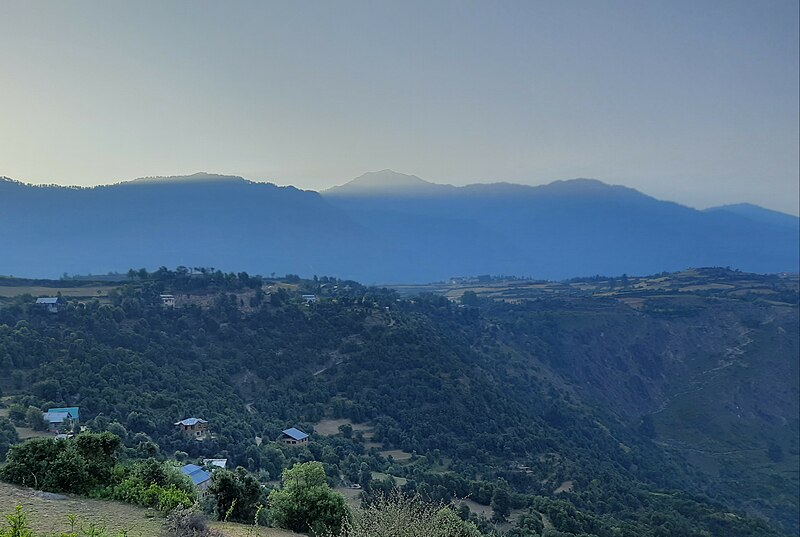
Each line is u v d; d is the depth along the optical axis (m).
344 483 51.97
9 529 10.57
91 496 14.91
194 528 12.86
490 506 51.09
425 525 12.51
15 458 15.09
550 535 42.44
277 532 16.11
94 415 56.22
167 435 56.44
